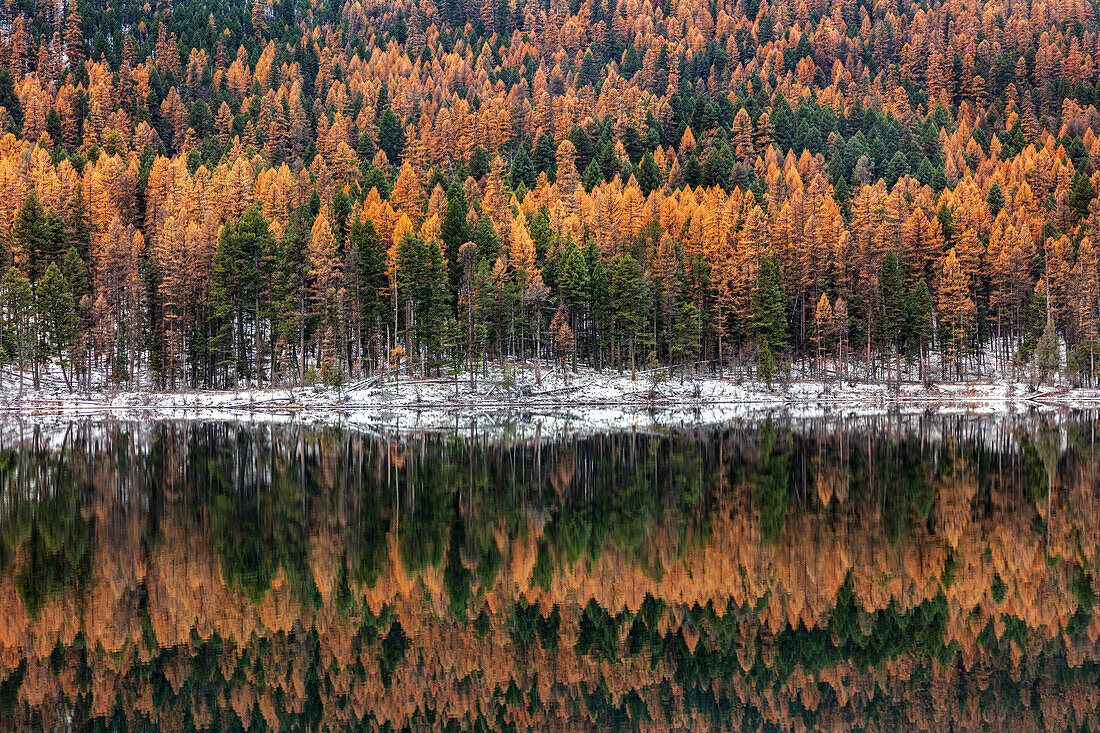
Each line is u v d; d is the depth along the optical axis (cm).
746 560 3166
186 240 9906
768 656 2327
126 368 10144
